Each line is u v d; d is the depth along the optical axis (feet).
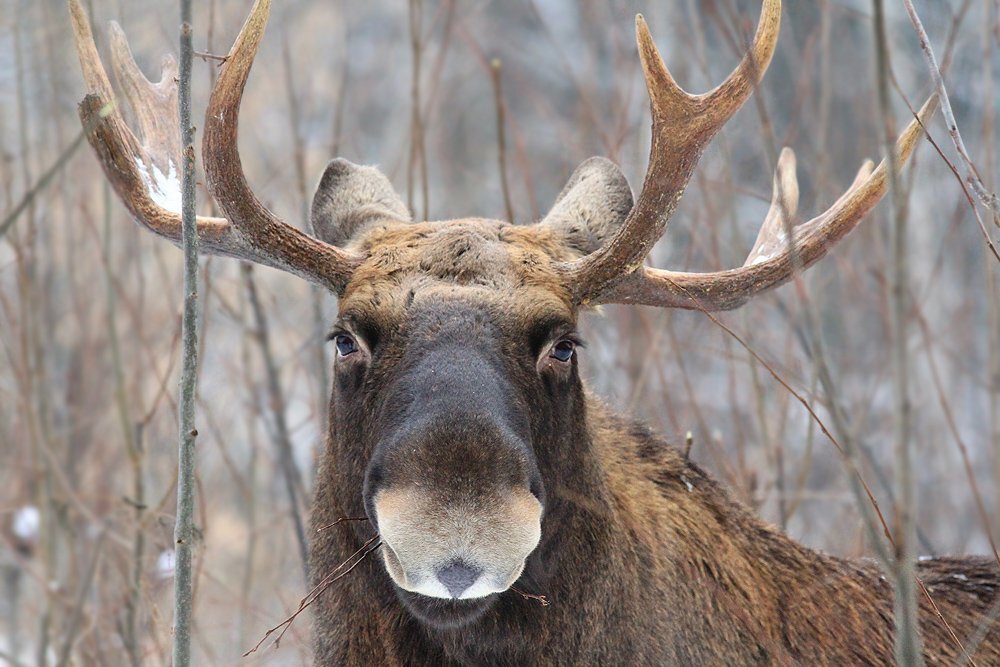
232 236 26.48
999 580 30.32
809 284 46.01
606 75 69.97
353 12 102.37
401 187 57.67
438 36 97.66
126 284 51.62
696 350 45.70
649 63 24.89
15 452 48.91
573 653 25.20
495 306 24.00
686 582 26.94
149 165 28.40
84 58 26.68
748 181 55.72
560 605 25.03
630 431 28.48
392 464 22.03
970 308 58.18
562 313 24.43
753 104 56.90
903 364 20.16
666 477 28.17
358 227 28.14
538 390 23.93
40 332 46.96
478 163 95.76
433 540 21.56
